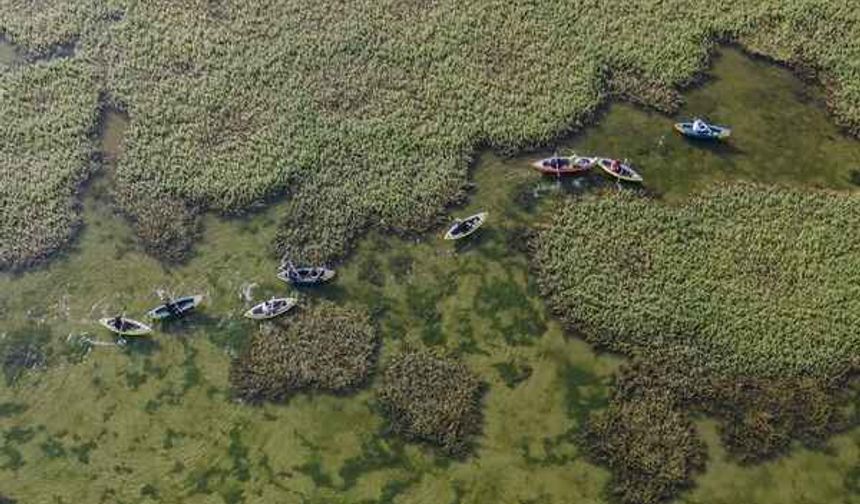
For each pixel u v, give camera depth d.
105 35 50.84
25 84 48.97
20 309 42.16
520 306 40.91
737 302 40.31
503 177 44.81
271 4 51.88
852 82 47.28
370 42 49.81
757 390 38.22
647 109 46.91
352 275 42.16
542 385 38.91
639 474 36.62
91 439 38.69
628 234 42.44
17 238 43.94
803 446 37.03
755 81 47.84
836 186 44.00
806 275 41.00
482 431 37.94
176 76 49.00
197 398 39.34
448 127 46.22
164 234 43.62
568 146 45.78
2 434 38.97
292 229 43.50
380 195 44.19
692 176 44.53
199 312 41.41
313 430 38.38
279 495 36.97
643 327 39.81
